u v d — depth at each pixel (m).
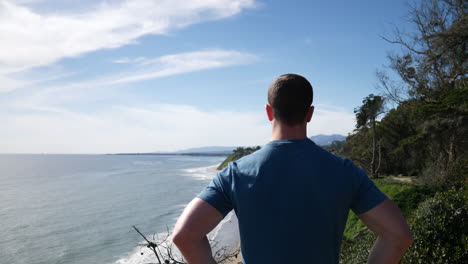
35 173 121.31
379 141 36.47
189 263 1.01
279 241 1.00
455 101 20.62
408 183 22.47
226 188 1.10
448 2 24.94
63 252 26.03
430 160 28.05
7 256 25.55
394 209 1.03
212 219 1.05
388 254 0.98
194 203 1.07
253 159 1.11
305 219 1.00
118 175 104.38
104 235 30.67
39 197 58.16
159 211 41.34
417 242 6.36
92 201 52.03
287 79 1.14
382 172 36.72
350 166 1.10
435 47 23.67
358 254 9.48
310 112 1.19
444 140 22.97
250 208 1.04
